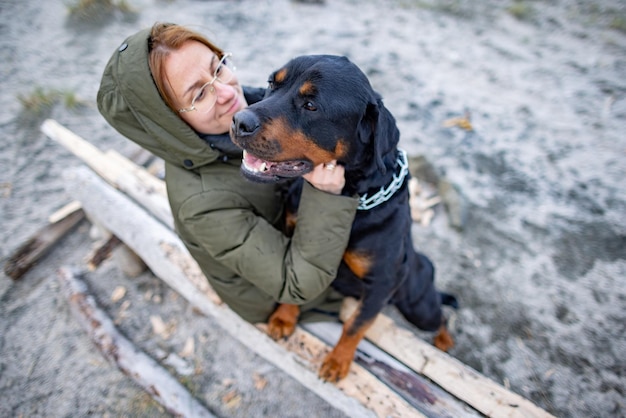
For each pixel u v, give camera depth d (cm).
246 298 208
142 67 150
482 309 304
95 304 287
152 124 165
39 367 272
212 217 170
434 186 374
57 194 366
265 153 161
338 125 165
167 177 184
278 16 584
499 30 575
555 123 428
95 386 262
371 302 196
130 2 595
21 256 315
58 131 345
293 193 201
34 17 575
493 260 326
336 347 202
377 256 187
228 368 270
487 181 373
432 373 209
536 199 360
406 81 475
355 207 174
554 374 271
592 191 364
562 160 389
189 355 275
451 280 319
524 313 299
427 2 632
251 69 484
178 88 157
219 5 604
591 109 445
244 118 154
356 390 202
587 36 560
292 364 217
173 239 261
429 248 336
